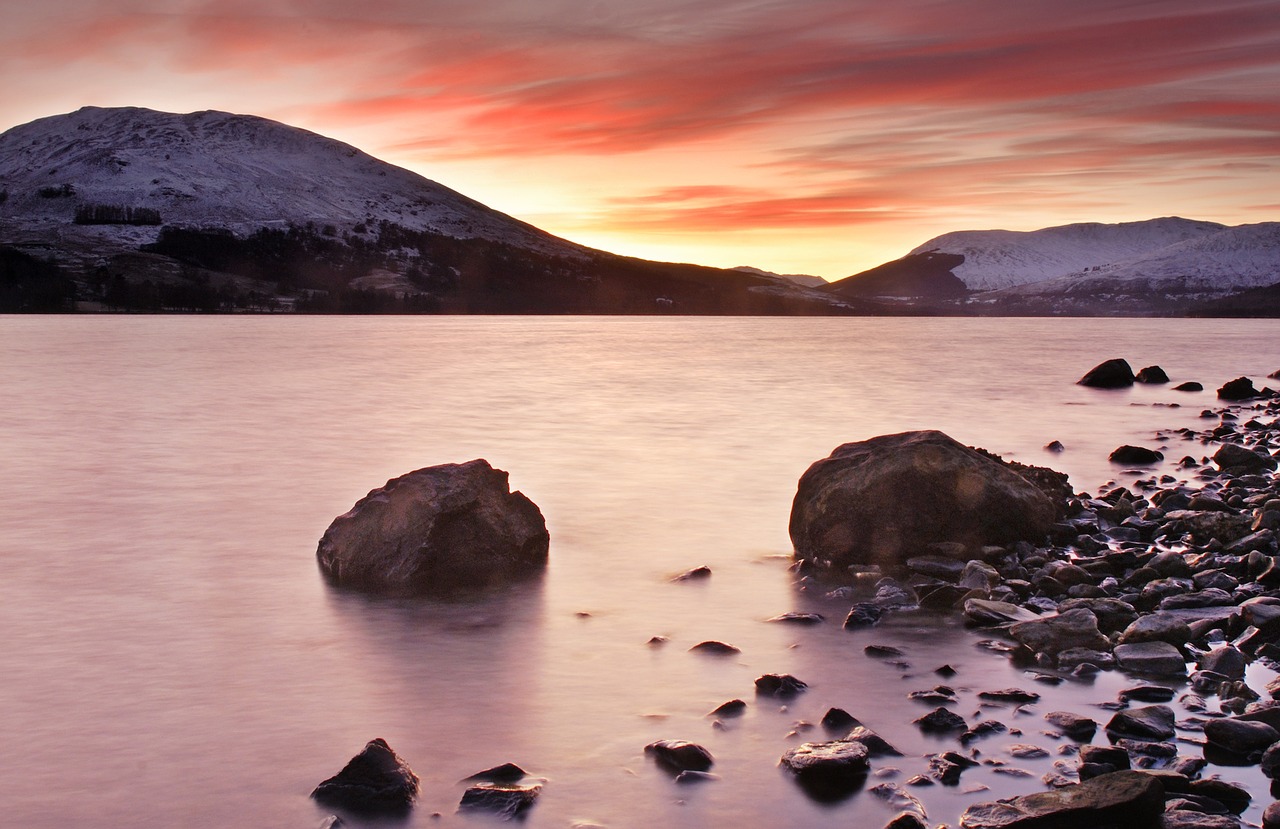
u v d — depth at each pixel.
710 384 49.34
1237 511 17.33
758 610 12.09
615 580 13.39
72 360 68.38
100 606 12.17
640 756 8.13
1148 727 8.41
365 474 22.20
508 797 7.36
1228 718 8.45
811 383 50.34
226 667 10.08
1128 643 10.51
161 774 7.81
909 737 8.45
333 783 7.48
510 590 12.89
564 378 53.62
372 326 182.62
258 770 7.89
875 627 11.40
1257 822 7.07
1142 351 95.19
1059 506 16.61
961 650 10.64
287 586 13.06
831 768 7.75
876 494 14.33
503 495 14.41
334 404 38.34
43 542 15.58
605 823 7.14
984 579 12.80
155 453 25.39
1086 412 36.50
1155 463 23.80
